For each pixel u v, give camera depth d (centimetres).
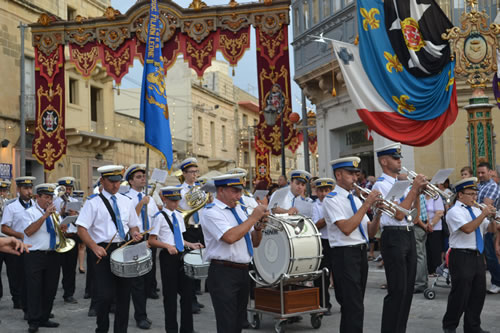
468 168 1034
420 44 1269
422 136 1266
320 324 809
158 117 955
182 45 1564
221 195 561
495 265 1000
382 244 672
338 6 1803
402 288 651
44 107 1652
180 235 788
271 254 773
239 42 1539
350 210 646
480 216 686
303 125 2083
